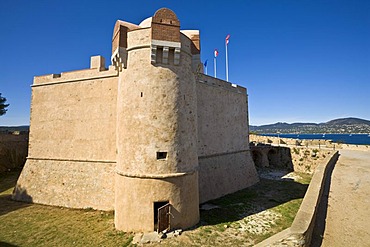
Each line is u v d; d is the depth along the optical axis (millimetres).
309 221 8398
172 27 13305
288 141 43844
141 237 11859
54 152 20188
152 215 12461
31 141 21344
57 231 13547
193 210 13727
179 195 13000
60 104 20484
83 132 19297
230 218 15258
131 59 13805
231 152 25062
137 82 13484
